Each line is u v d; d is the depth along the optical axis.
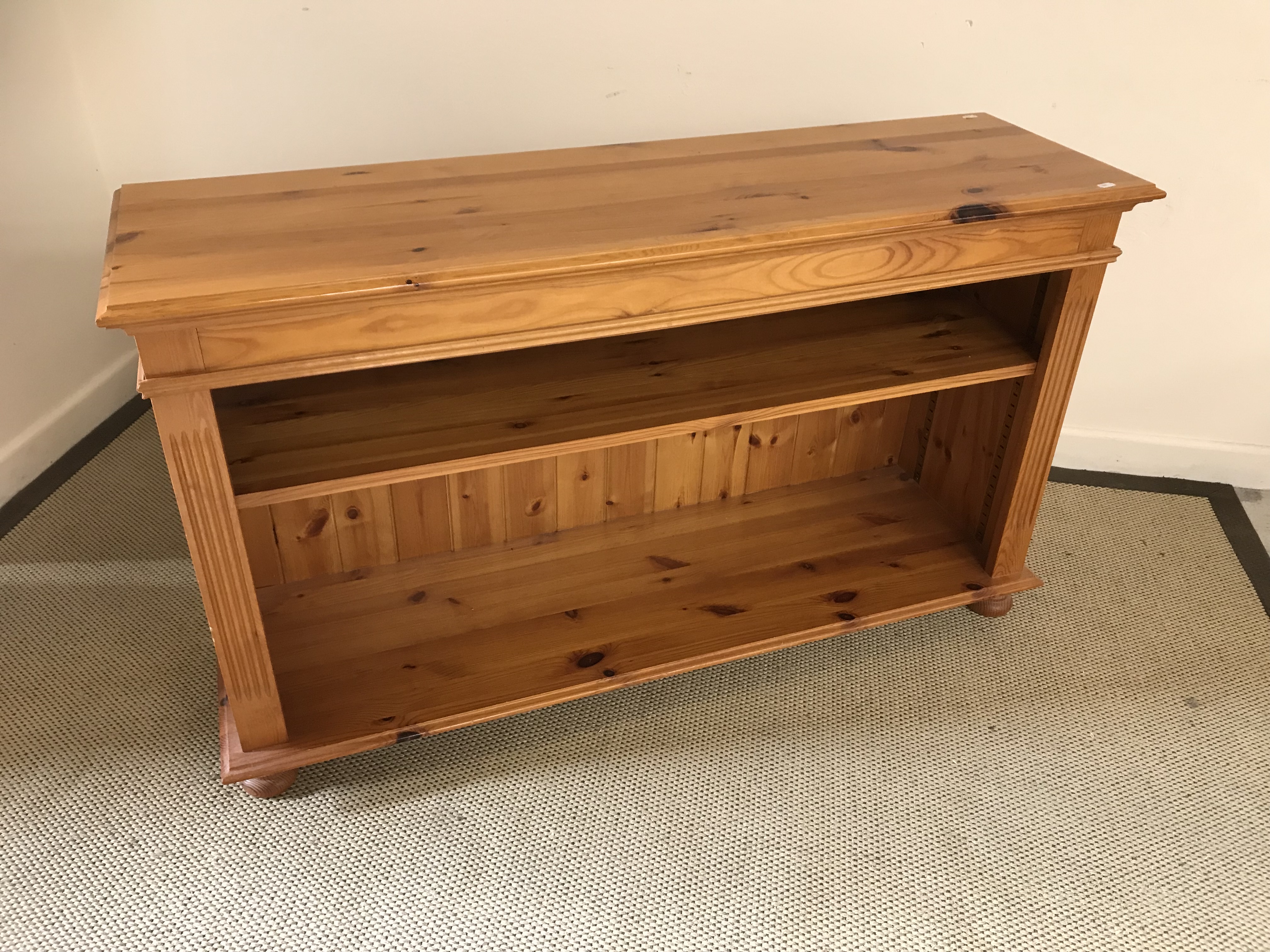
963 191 1.49
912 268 1.47
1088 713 1.80
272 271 1.21
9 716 1.72
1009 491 1.83
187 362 1.19
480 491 1.90
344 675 1.67
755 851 1.54
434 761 1.67
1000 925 1.45
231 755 1.54
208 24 2.01
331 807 1.59
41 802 1.58
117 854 1.50
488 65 1.99
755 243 1.33
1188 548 2.20
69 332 2.34
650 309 1.36
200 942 1.39
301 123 2.11
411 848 1.53
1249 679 1.88
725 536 2.01
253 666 1.46
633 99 2.02
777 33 1.96
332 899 1.45
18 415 2.22
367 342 1.25
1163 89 1.98
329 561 1.87
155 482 2.28
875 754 1.71
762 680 1.84
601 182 1.52
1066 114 2.03
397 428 1.46
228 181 1.50
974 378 1.65
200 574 1.35
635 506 2.05
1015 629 1.98
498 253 1.27
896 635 1.96
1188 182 2.06
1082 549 2.19
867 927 1.44
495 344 1.30
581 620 1.80
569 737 1.72
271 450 1.40
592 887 1.48
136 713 1.73
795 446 2.10
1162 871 1.54
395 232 1.33
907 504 2.12
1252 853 1.57
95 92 2.16
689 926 1.43
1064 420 1.93
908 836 1.57
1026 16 1.93
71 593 1.97
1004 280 1.79
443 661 1.70
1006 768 1.69
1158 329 2.24
